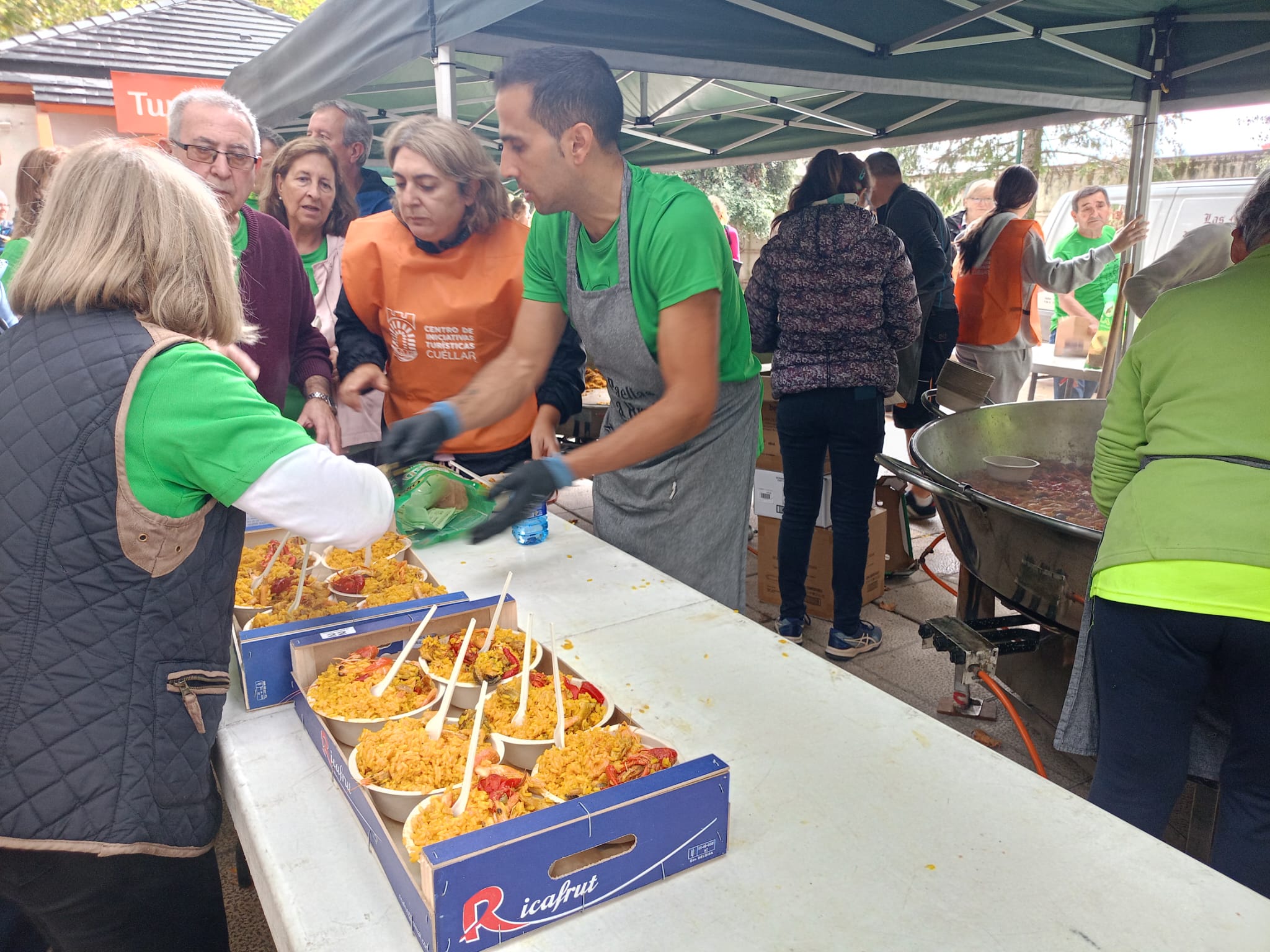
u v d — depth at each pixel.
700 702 1.27
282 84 3.57
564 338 2.32
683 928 0.85
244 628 1.44
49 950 1.40
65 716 0.96
